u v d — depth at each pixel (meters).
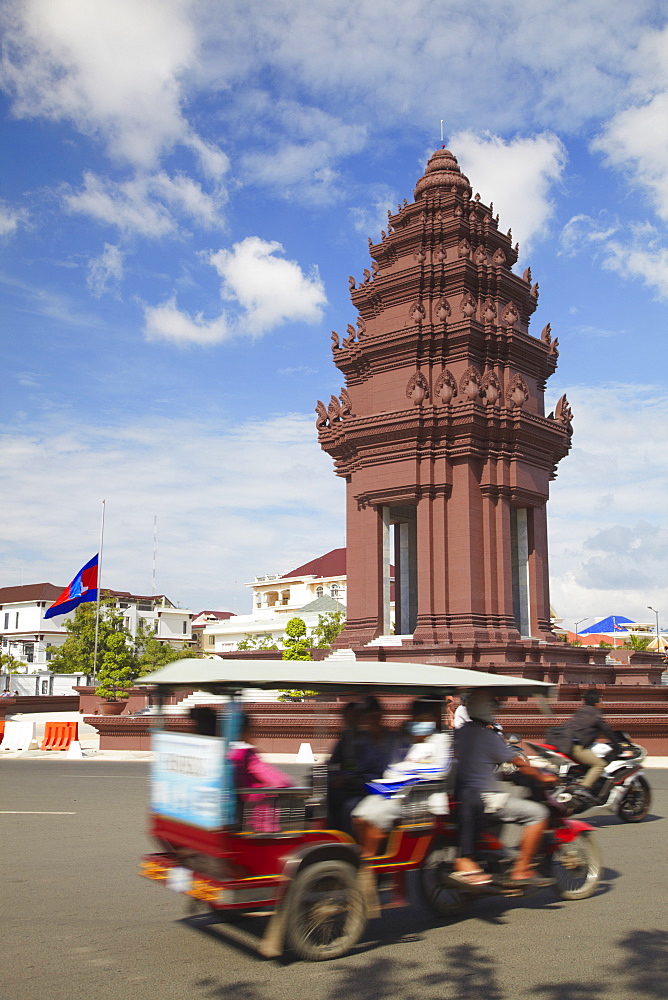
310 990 8.46
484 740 11.59
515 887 11.10
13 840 16.08
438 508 36.88
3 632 108.12
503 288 40.53
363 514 39.31
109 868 13.78
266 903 9.38
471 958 9.45
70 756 32.53
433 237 40.69
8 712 52.50
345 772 11.05
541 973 8.95
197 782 9.80
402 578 42.22
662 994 8.38
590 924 10.73
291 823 9.88
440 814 11.01
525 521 39.53
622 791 17.97
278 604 129.38
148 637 84.38
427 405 37.53
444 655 34.56
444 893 11.21
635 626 147.00
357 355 41.47
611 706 30.42
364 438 38.47
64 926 10.58
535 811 11.35
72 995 8.27
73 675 74.75
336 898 9.59
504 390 39.06
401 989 8.51
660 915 11.11
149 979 8.73
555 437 39.56
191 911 10.77
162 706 11.16
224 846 9.24
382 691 10.95
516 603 39.62
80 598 55.72
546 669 34.81
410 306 40.22
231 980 8.73
